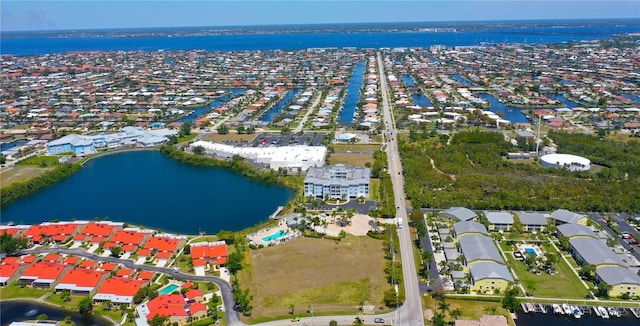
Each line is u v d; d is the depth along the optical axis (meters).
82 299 197.25
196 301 195.38
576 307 190.25
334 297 199.38
